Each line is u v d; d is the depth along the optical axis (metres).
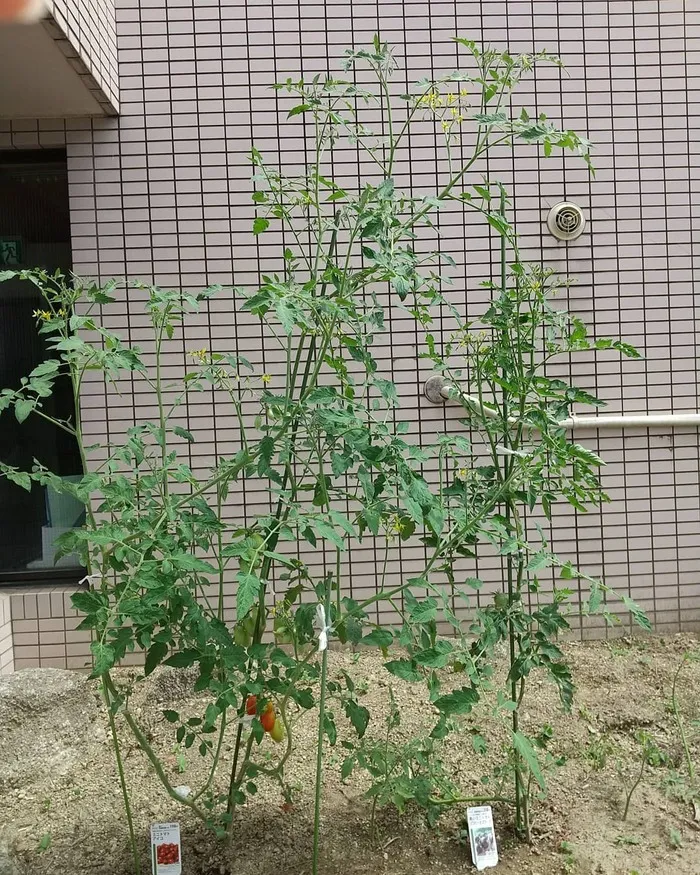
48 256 3.42
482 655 1.82
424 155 3.36
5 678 2.74
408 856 2.03
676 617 3.57
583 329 1.90
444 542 1.89
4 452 3.40
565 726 2.71
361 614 1.84
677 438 3.56
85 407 3.33
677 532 3.56
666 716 2.78
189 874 1.96
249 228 3.32
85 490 1.74
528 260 3.44
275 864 1.98
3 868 1.96
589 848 2.05
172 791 1.91
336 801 2.26
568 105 3.43
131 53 3.26
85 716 2.72
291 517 1.61
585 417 3.50
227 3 3.27
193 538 1.86
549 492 1.99
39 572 3.41
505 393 1.98
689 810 2.23
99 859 2.04
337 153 3.33
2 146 3.26
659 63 3.46
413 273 1.83
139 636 1.68
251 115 3.30
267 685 1.80
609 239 3.49
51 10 2.29
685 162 3.51
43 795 2.39
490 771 2.41
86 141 3.27
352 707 1.89
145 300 3.30
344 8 3.30
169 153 3.29
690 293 3.54
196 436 3.33
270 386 3.32
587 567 3.52
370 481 1.77
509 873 1.96
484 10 3.36
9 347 3.41
